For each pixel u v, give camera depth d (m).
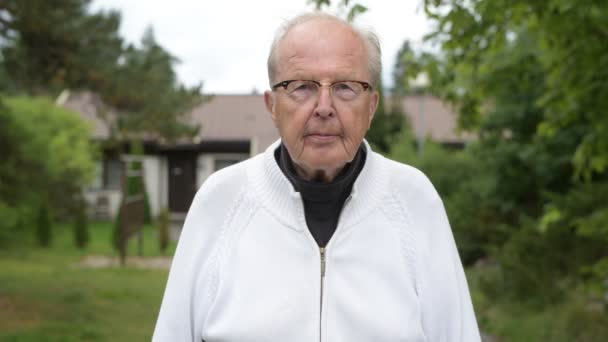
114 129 9.23
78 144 18.89
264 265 1.77
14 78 9.02
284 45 1.73
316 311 1.74
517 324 7.35
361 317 1.73
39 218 15.67
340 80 1.70
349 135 1.73
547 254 8.46
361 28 1.80
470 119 5.36
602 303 7.14
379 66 1.81
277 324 1.72
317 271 1.77
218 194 1.88
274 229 1.80
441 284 1.83
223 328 1.75
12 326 7.27
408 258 1.81
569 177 11.14
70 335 6.98
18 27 8.05
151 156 23.88
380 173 1.87
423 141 18.09
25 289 9.48
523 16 4.23
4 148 10.75
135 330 7.38
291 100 1.73
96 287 10.02
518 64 5.01
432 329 1.82
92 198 23.38
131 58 8.94
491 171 11.70
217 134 24.25
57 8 8.23
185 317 1.88
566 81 4.54
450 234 1.90
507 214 11.61
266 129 24.78
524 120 11.04
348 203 1.81
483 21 4.02
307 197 1.79
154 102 8.82
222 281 1.80
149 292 9.78
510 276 8.55
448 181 14.78
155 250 15.63
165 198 24.17
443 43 4.20
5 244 15.70
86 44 8.50
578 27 4.20
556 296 7.88
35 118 18.41
